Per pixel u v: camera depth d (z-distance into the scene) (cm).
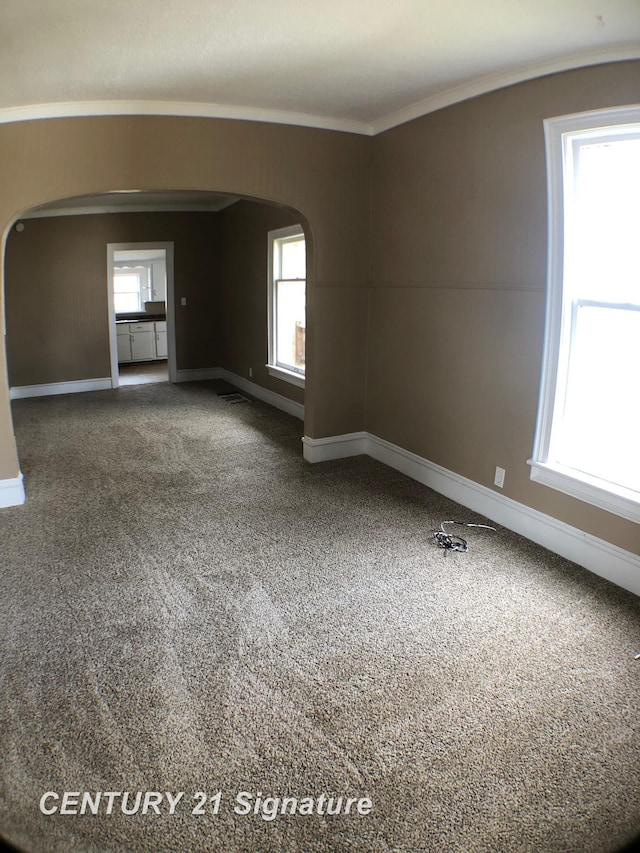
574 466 306
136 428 575
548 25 236
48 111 346
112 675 224
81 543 330
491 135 319
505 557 312
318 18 233
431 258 379
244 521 359
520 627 253
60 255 724
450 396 378
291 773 181
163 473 445
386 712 205
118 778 179
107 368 774
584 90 267
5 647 239
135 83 318
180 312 800
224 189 384
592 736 194
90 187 362
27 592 280
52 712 205
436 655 235
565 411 308
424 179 375
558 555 314
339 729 197
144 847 158
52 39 249
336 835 161
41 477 437
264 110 379
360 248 436
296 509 376
